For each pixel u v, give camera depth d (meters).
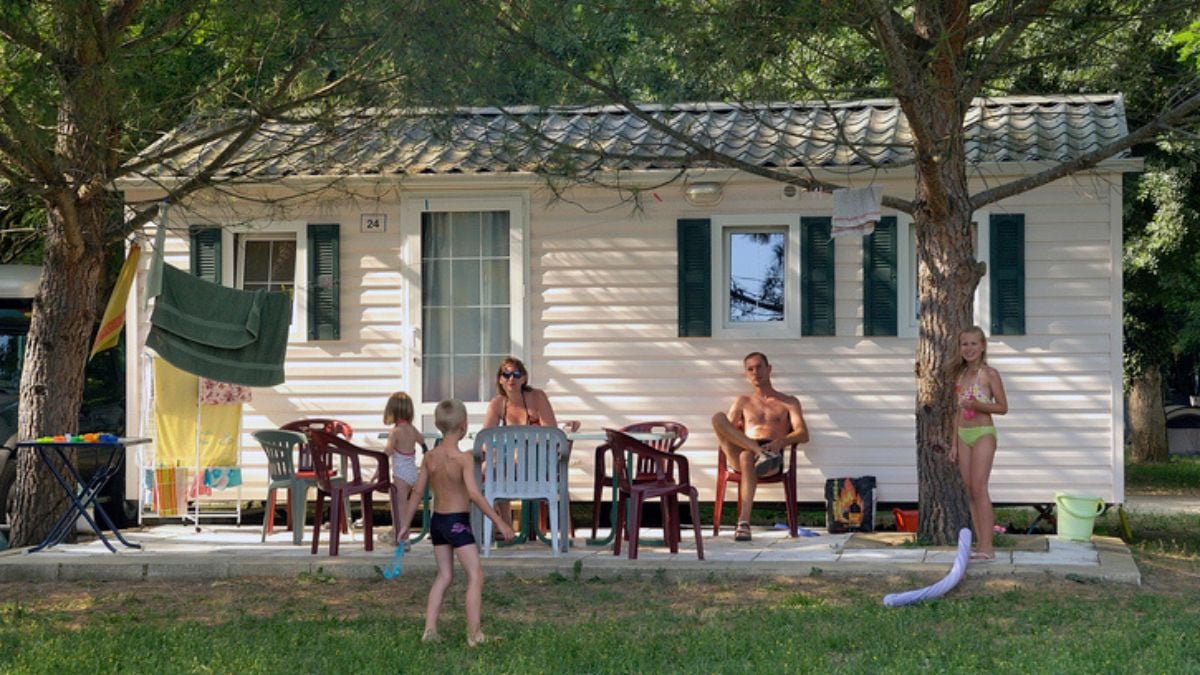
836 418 12.41
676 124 12.88
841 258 12.45
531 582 9.48
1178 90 9.95
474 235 12.95
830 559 9.84
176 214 12.97
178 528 12.60
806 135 12.89
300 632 7.86
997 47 9.59
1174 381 34.78
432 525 7.54
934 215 10.24
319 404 13.00
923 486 10.59
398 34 8.66
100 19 9.25
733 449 11.58
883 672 6.58
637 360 12.70
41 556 10.38
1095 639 7.28
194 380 12.41
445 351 12.95
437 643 7.48
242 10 9.34
